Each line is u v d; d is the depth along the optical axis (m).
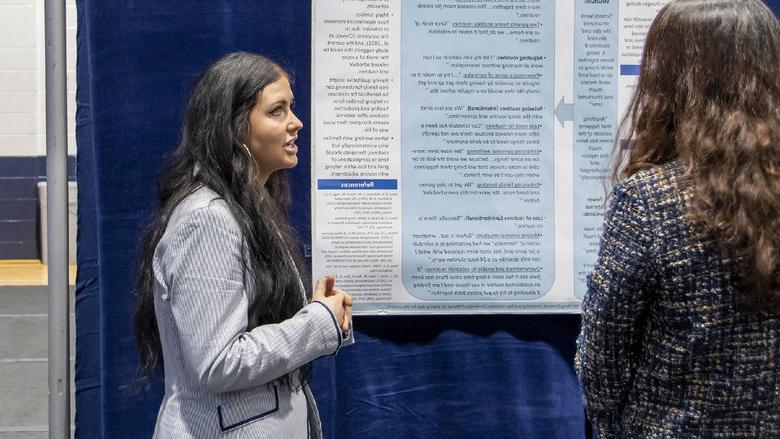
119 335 2.55
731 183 1.48
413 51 2.55
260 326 1.84
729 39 1.53
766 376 1.52
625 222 1.55
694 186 1.51
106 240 2.54
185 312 1.77
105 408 2.56
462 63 2.56
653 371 1.56
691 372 1.53
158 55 2.52
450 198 2.59
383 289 2.59
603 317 1.56
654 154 1.60
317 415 2.06
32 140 8.96
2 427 4.48
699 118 1.53
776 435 1.54
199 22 2.53
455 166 2.58
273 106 1.94
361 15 2.53
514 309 2.62
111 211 2.54
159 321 1.90
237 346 1.76
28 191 9.00
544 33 2.57
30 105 8.91
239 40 2.54
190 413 1.84
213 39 2.53
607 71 2.59
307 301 2.14
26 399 4.93
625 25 2.58
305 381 2.04
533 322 2.67
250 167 1.89
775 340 1.51
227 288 1.78
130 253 2.54
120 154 2.53
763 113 1.51
